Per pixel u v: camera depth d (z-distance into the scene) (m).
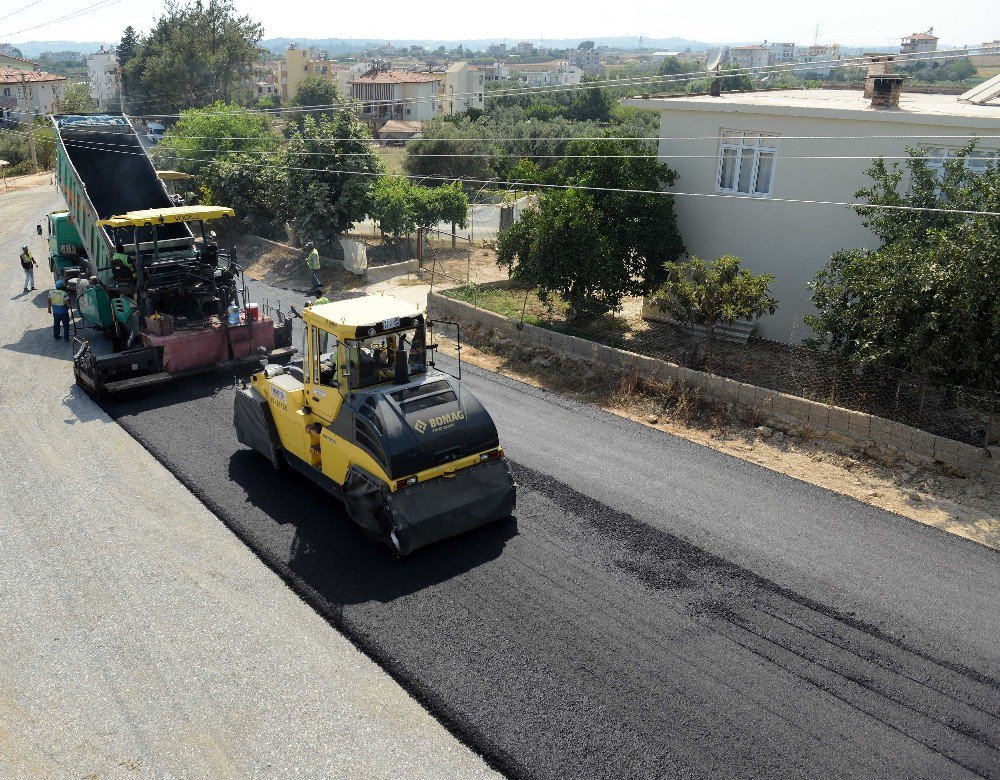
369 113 94.88
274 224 30.78
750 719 7.50
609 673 8.07
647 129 45.97
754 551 10.36
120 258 16.72
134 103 85.81
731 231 19.25
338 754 7.15
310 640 8.64
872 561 10.17
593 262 18.20
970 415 13.70
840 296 14.80
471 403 10.53
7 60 123.25
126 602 9.28
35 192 46.50
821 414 13.56
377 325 10.21
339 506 11.45
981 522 11.16
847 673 8.12
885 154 16.58
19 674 8.16
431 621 8.88
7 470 12.48
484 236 33.53
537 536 10.63
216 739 7.34
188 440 13.55
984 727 7.46
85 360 15.11
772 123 17.95
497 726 7.41
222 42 85.19
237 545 10.48
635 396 15.70
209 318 16.23
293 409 11.53
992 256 12.09
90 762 7.09
